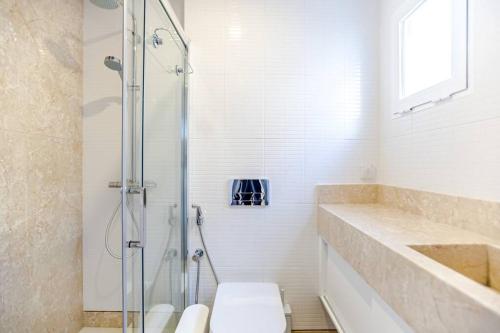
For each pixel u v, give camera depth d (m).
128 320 1.00
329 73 1.58
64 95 1.48
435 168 1.12
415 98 1.23
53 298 1.41
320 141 1.58
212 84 1.57
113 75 1.60
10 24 1.18
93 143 1.61
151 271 1.16
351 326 1.13
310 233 1.58
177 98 1.45
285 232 1.59
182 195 1.56
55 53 1.42
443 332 0.53
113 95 1.60
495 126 0.84
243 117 1.57
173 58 1.37
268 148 1.57
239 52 1.57
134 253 1.03
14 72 1.21
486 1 0.87
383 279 0.79
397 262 0.71
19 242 1.23
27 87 1.27
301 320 1.58
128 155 0.98
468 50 0.94
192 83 1.56
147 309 1.12
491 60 0.86
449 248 0.79
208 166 1.57
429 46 1.25
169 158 1.36
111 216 1.62
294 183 1.58
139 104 1.03
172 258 1.43
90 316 1.62
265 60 1.57
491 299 0.45
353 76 1.59
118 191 1.61
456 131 1.00
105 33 1.59
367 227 1.00
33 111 1.30
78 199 1.58
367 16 1.58
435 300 0.55
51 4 1.39
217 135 1.57
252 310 1.19
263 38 1.57
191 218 1.58
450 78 1.02
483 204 0.88
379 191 1.58
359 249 0.97
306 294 1.58
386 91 1.51
